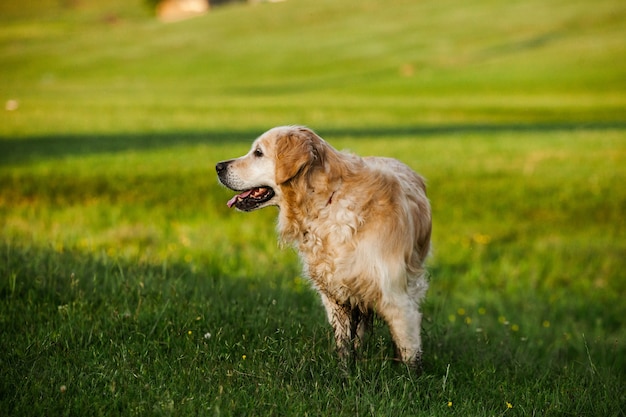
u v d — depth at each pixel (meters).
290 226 5.05
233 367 4.49
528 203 12.70
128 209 11.21
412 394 4.44
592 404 4.67
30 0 84.19
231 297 6.37
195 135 20.09
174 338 4.92
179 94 35.38
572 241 10.78
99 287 5.95
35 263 6.35
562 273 9.63
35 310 5.34
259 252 9.34
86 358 4.53
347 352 5.01
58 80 43.03
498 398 4.71
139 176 13.62
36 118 23.33
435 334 5.93
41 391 3.96
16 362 4.31
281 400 4.10
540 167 15.63
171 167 14.62
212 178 13.66
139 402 3.92
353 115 26.19
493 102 31.12
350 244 4.80
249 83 41.19
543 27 49.78
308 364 4.62
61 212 10.74
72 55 52.47
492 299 8.59
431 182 14.05
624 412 4.72
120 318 5.14
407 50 47.50
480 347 5.84
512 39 47.72
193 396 3.99
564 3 55.38
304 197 4.88
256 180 5.08
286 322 5.44
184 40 55.97
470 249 10.17
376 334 5.36
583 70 38.22
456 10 57.66
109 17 77.88
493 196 13.09
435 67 42.38
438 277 9.27
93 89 37.41
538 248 10.48
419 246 5.46
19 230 9.28
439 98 33.19
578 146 18.50
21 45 56.66
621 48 42.28
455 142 19.25
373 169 4.96
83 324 5.00
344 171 4.87
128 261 7.08
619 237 11.02
